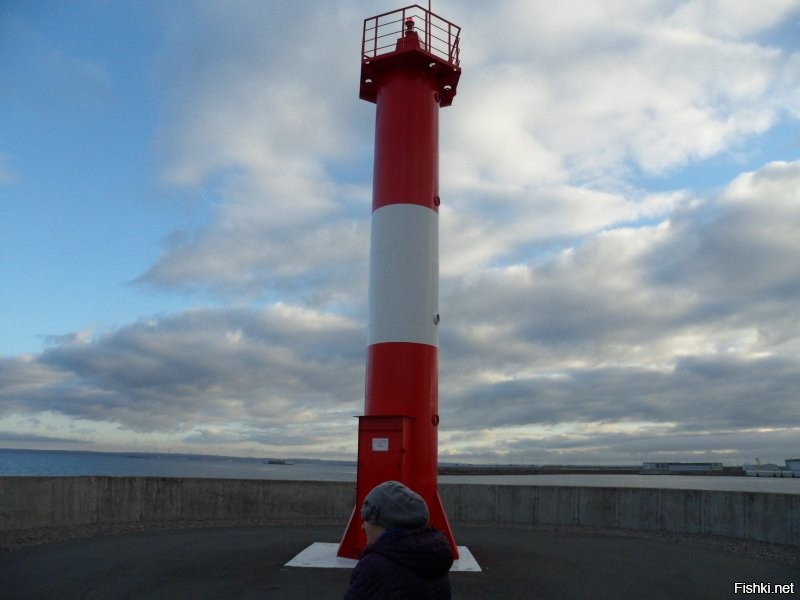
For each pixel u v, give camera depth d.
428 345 11.50
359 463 10.90
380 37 12.64
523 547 12.60
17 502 13.96
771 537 14.14
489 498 17.64
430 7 12.76
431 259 11.83
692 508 15.71
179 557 10.79
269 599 8.20
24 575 9.45
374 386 11.40
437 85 12.77
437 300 11.92
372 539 2.95
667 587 9.38
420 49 12.09
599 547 12.86
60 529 14.09
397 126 12.17
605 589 9.13
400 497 2.94
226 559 10.64
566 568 10.51
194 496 16.66
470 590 8.84
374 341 11.57
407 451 10.91
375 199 12.19
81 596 8.34
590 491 16.98
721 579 10.05
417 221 11.80
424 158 12.10
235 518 16.91
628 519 16.48
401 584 2.71
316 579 9.30
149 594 8.42
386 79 12.52
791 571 10.86
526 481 88.44
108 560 10.51
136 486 16.02
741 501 14.88
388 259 11.69
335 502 17.53
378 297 11.67
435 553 2.83
